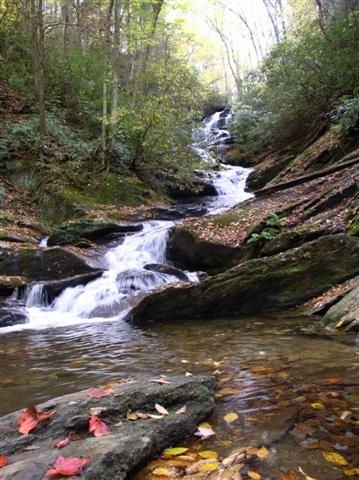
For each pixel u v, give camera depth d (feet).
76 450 6.74
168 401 8.94
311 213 30.32
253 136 69.31
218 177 61.62
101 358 15.29
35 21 47.67
